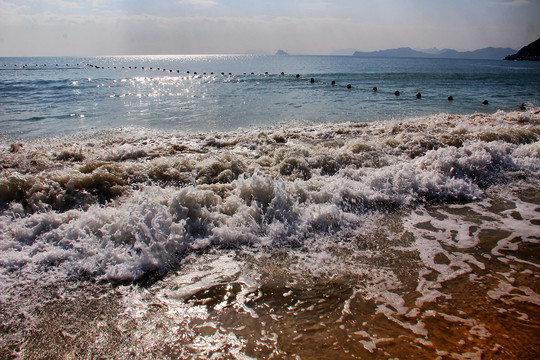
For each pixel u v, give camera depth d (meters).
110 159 6.72
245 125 11.08
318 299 2.73
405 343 2.25
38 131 9.95
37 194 4.42
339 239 3.67
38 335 2.36
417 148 6.80
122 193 4.78
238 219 3.88
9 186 4.45
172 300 2.72
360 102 16.98
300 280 2.98
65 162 6.48
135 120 11.97
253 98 18.38
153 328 2.43
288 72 45.56
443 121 10.22
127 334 2.37
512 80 32.94
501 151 6.46
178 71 51.53
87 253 3.24
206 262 3.24
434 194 4.88
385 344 2.25
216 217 3.90
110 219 3.71
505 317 2.50
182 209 3.85
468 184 5.16
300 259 3.30
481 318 2.49
